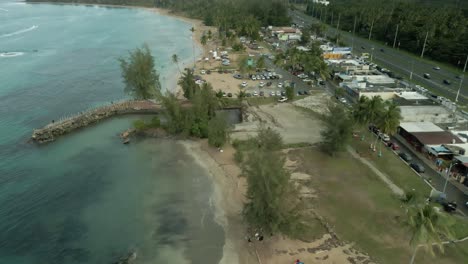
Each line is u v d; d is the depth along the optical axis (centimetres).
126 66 13812
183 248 6838
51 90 15138
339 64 18288
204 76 17475
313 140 10725
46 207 7962
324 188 8381
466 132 10444
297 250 6606
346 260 6297
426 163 9375
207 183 8969
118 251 6750
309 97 14500
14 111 12800
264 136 9312
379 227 7062
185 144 10956
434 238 4866
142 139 11288
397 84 14900
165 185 8881
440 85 15425
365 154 9900
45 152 10325
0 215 7644
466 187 8281
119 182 8981
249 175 6544
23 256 6600
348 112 10694
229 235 7156
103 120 12681
